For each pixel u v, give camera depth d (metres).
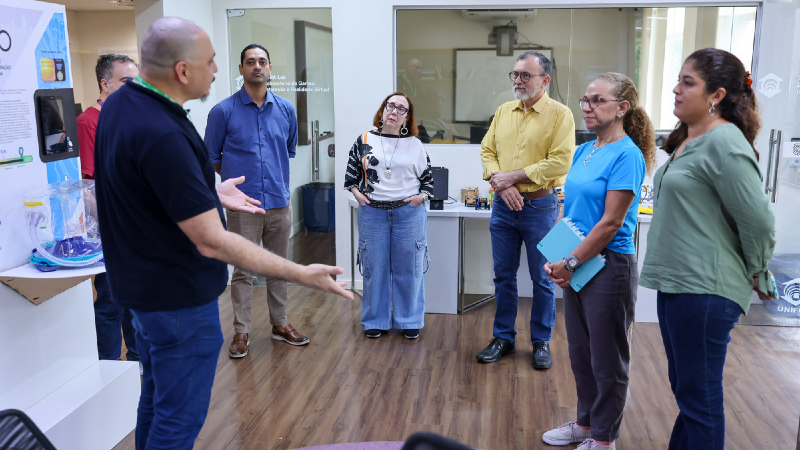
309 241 5.21
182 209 1.68
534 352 3.64
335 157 5.03
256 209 2.25
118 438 2.79
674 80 4.71
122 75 3.25
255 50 3.67
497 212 3.64
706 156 2.02
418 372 3.54
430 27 4.82
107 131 1.74
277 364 3.65
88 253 2.50
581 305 2.59
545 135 3.42
